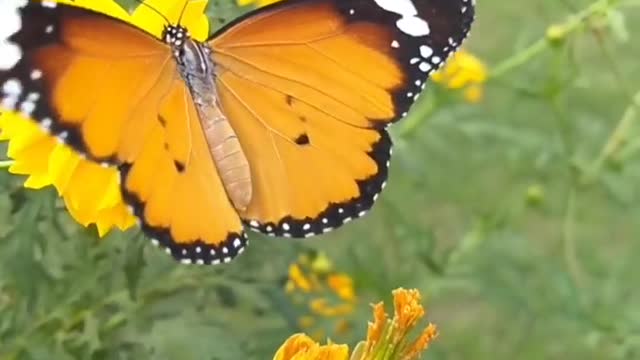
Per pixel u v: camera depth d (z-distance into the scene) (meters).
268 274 0.39
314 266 0.45
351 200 0.27
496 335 0.55
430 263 0.48
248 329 0.42
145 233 0.26
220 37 0.27
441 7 0.27
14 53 0.25
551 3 0.47
